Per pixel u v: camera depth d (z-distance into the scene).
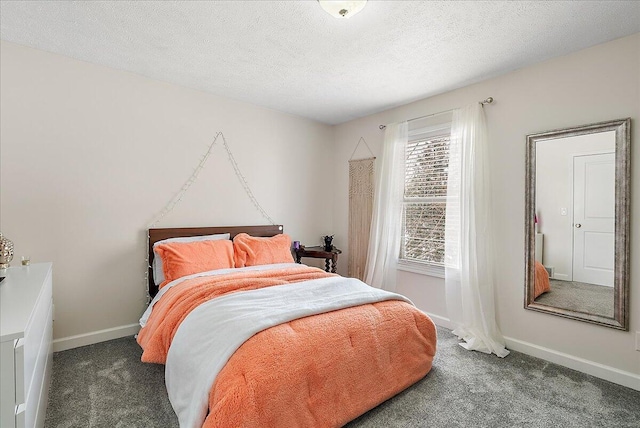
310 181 4.11
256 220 3.61
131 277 2.79
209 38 2.16
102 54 2.41
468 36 2.08
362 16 1.87
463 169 2.81
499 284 2.69
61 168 2.44
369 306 1.96
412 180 3.41
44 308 1.65
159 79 2.87
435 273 3.17
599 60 2.17
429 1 1.72
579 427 1.65
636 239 2.04
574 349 2.29
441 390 1.96
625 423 1.68
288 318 1.62
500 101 2.69
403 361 1.93
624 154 2.06
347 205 4.15
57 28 2.06
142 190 2.83
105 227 2.65
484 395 1.92
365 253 3.86
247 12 1.86
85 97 2.54
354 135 4.07
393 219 3.47
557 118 2.37
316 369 1.47
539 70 2.46
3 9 1.85
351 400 1.59
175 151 3.01
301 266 3.04
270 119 3.70
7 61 2.24
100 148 2.61
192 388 1.45
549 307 2.40
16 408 1.07
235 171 3.42
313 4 1.78
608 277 2.13
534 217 2.48
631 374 2.04
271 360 1.38
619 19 1.87
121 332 2.74
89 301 2.59
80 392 1.89
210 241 2.91
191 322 1.73
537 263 2.47
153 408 1.75
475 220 2.71
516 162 2.60
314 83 2.91
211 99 3.22
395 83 2.88
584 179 2.24
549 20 1.89
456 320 2.89
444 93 3.11
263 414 1.27
